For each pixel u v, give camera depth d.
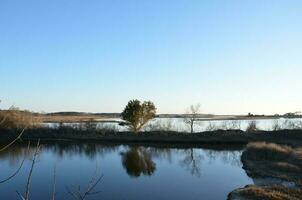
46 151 58.41
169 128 78.56
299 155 42.94
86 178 36.31
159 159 49.81
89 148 62.91
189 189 31.23
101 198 28.28
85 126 80.25
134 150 60.28
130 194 29.66
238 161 46.59
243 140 68.44
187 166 43.59
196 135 72.50
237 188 30.36
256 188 28.28
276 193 26.45
